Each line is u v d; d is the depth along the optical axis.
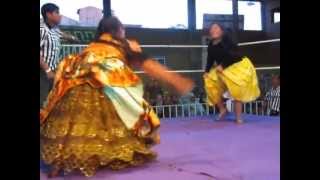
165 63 9.38
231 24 9.58
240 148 4.01
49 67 4.69
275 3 9.80
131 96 3.22
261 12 9.89
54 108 3.15
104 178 2.96
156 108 6.98
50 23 4.84
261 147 4.04
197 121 6.07
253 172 3.12
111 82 3.18
